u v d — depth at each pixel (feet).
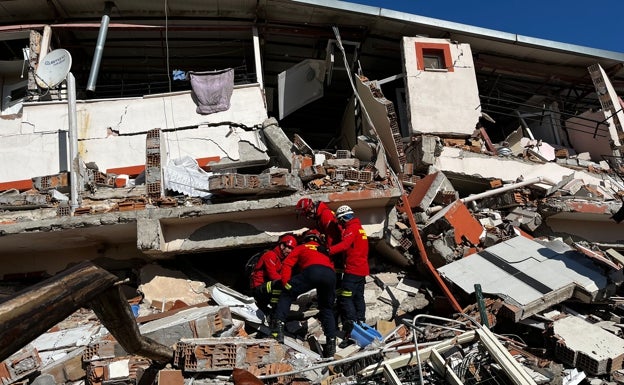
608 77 38.29
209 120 27.94
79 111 27.50
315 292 20.80
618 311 19.88
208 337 16.72
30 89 28.37
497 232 24.49
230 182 20.74
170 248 21.36
